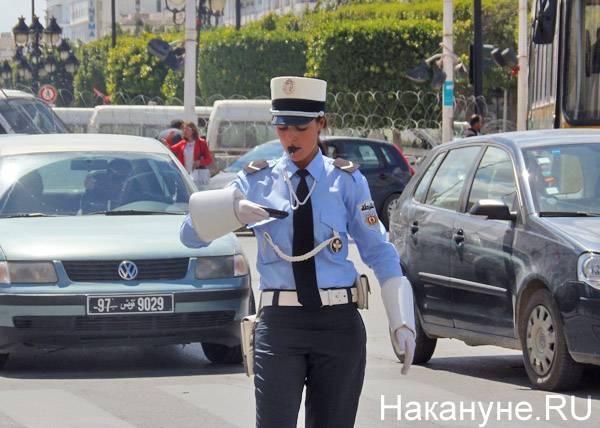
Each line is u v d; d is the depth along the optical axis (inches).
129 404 860.0
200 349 1152.2
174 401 871.1
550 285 894.4
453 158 1085.1
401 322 531.8
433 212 1064.8
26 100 2522.1
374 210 538.3
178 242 1012.5
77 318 975.0
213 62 6107.3
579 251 880.9
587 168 979.9
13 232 1026.7
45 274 981.8
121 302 979.3
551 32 1616.6
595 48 1600.6
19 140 1181.7
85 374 1000.2
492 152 1032.8
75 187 1118.4
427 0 6432.1
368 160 2503.7
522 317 931.3
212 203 515.2
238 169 2422.5
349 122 4284.0
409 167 2536.9
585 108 1599.4
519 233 943.0
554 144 1003.3
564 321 882.8
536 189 960.9
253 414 826.8
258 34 6087.6
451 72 3191.4
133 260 990.4
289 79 528.4
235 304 1008.2
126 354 1120.8
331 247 530.3
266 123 3727.9
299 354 530.3
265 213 513.3
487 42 5841.5
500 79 5349.4
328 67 4714.6
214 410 838.5
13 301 977.5
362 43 4667.8
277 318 530.0
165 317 986.1
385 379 986.1
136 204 1109.7
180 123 2620.6
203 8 5600.4
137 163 1147.9
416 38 4670.3
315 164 536.1
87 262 983.6
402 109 4569.4
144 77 6845.5
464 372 1031.6
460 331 1013.2
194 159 2429.9
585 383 941.8
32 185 1113.4
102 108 4313.5
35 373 1008.2
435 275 1042.1
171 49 2938.0
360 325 537.3
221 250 1016.2
